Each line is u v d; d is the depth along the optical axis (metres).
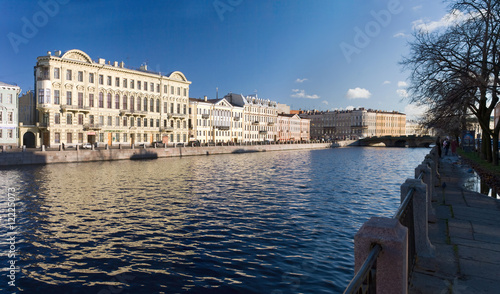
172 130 71.56
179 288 8.10
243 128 97.50
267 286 8.09
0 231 12.39
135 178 27.25
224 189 21.80
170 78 71.25
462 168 20.02
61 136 52.56
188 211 15.40
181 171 33.12
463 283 4.46
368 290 2.75
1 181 24.69
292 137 126.44
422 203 5.23
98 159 44.41
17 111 49.09
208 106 83.44
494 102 21.25
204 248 10.61
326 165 41.41
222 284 8.24
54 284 8.38
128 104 63.50
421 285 4.43
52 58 51.16
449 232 6.62
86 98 56.00
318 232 12.12
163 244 11.00
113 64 62.16
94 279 8.62
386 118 150.25
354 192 20.61
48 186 22.58
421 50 20.89
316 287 7.98
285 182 25.30
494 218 7.70
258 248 10.55
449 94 18.86
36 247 10.80
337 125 145.12
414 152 79.75
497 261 5.17
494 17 18.39
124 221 13.70
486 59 19.06
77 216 14.49
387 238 2.91
